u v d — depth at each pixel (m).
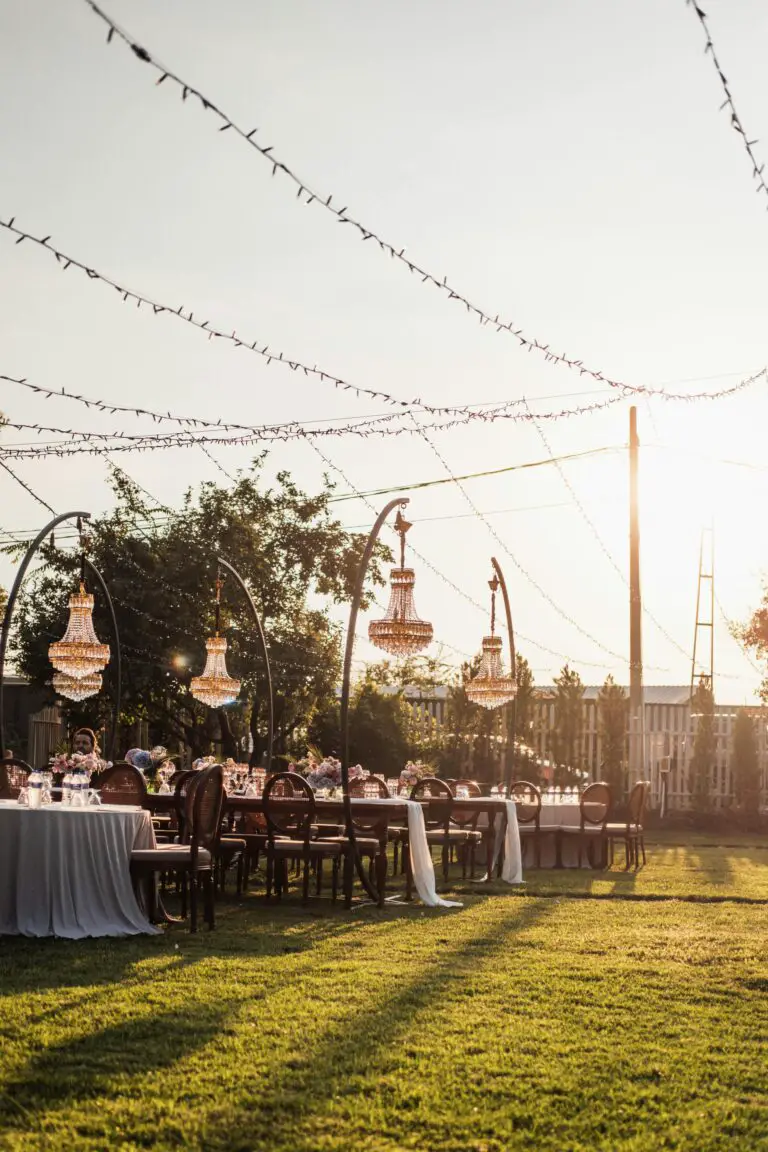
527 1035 5.04
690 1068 4.67
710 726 21.34
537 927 8.14
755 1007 5.76
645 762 21.36
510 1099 4.22
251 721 19.95
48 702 19.69
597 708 21.38
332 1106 4.07
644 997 5.86
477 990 5.89
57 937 7.29
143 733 22.11
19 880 7.41
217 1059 4.56
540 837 13.43
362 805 9.45
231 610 19.81
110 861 7.65
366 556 9.73
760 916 8.93
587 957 6.91
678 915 8.91
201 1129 3.82
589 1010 5.54
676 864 13.92
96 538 19.05
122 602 18.53
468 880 11.77
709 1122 4.06
